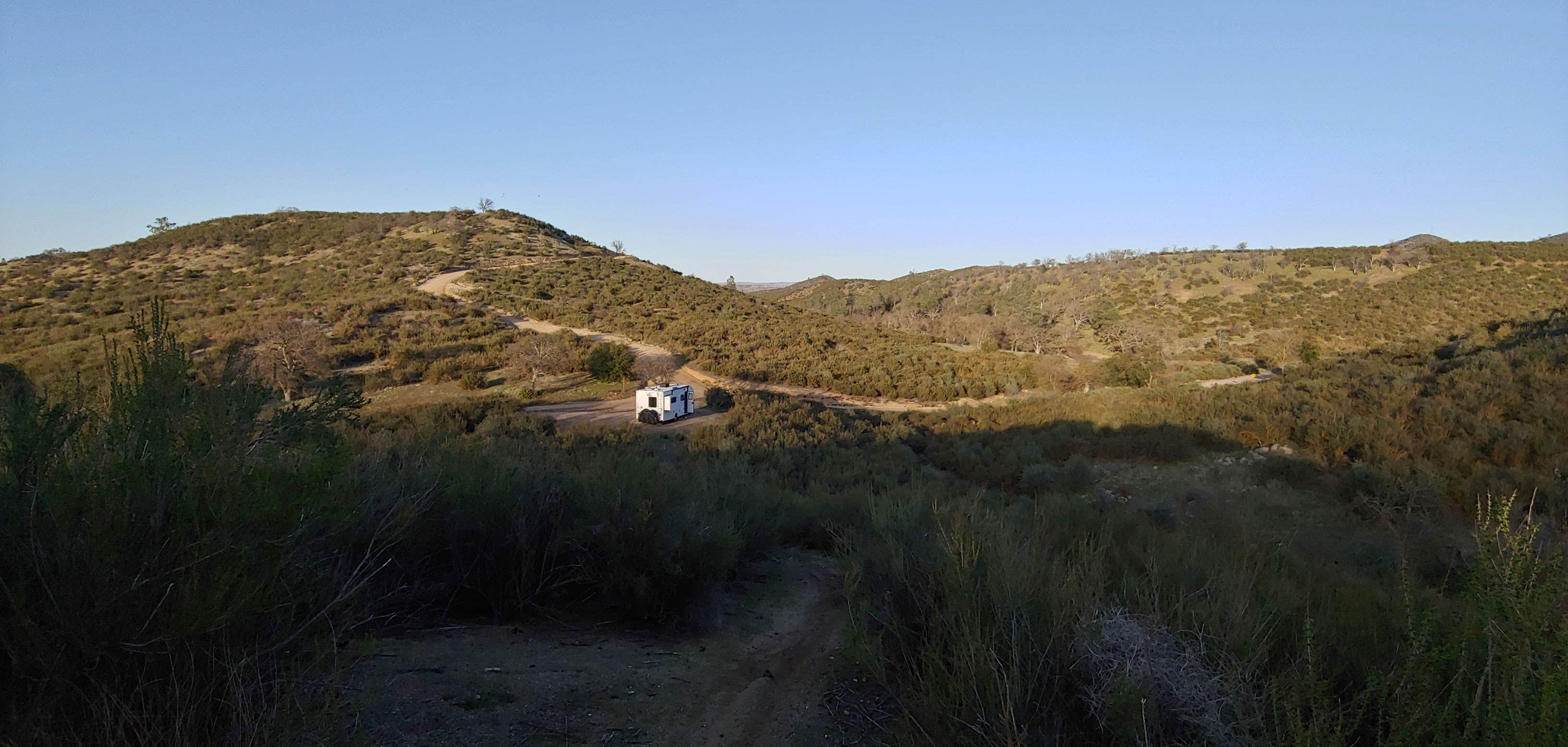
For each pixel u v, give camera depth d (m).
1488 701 2.20
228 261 73.81
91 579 2.30
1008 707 2.54
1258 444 17.55
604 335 51.69
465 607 5.15
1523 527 2.60
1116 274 107.94
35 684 2.20
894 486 13.48
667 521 5.39
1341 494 12.89
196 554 2.47
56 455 2.57
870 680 4.12
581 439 24.34
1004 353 57.44
